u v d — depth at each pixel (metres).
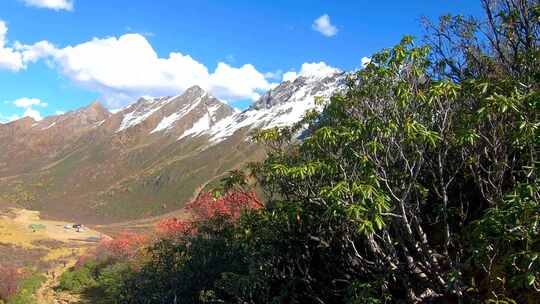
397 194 5.44
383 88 5.25
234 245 10.70
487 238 4.18
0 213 148.38
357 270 7.01
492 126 4.93
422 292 6.26
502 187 5.80
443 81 4.88
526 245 3.94
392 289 6.66
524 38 6.87
